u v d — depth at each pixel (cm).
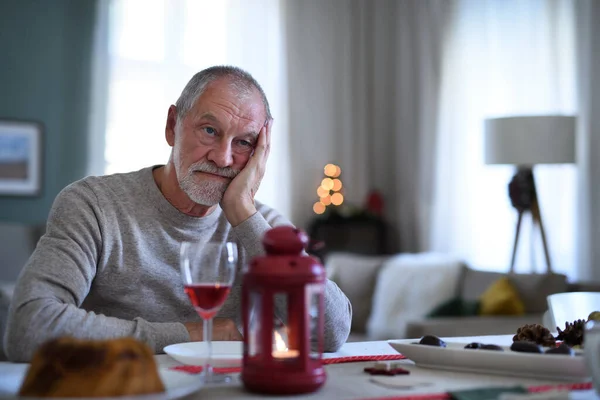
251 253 143
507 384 103
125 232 159
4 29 549
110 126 565
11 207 551
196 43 588
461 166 580
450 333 357
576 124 438
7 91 550
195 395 94
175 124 166
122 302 161
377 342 151
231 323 141
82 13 564
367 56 646
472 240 571
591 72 498
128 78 570
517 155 432
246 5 599
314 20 626
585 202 499
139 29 573
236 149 155
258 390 94
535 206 444
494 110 557
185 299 165
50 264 143
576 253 503
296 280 93
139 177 166
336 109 637
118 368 85
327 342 137
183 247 104
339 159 637
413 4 616
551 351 109
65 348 85
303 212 621
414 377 107
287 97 612
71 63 563
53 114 560
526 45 536
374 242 614
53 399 83
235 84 154
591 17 498
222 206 149
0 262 494
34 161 555
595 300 169
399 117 627
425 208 607
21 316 129
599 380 93
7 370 111
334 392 96
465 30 579
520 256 531
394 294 455
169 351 117
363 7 643
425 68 605
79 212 155
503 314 386
